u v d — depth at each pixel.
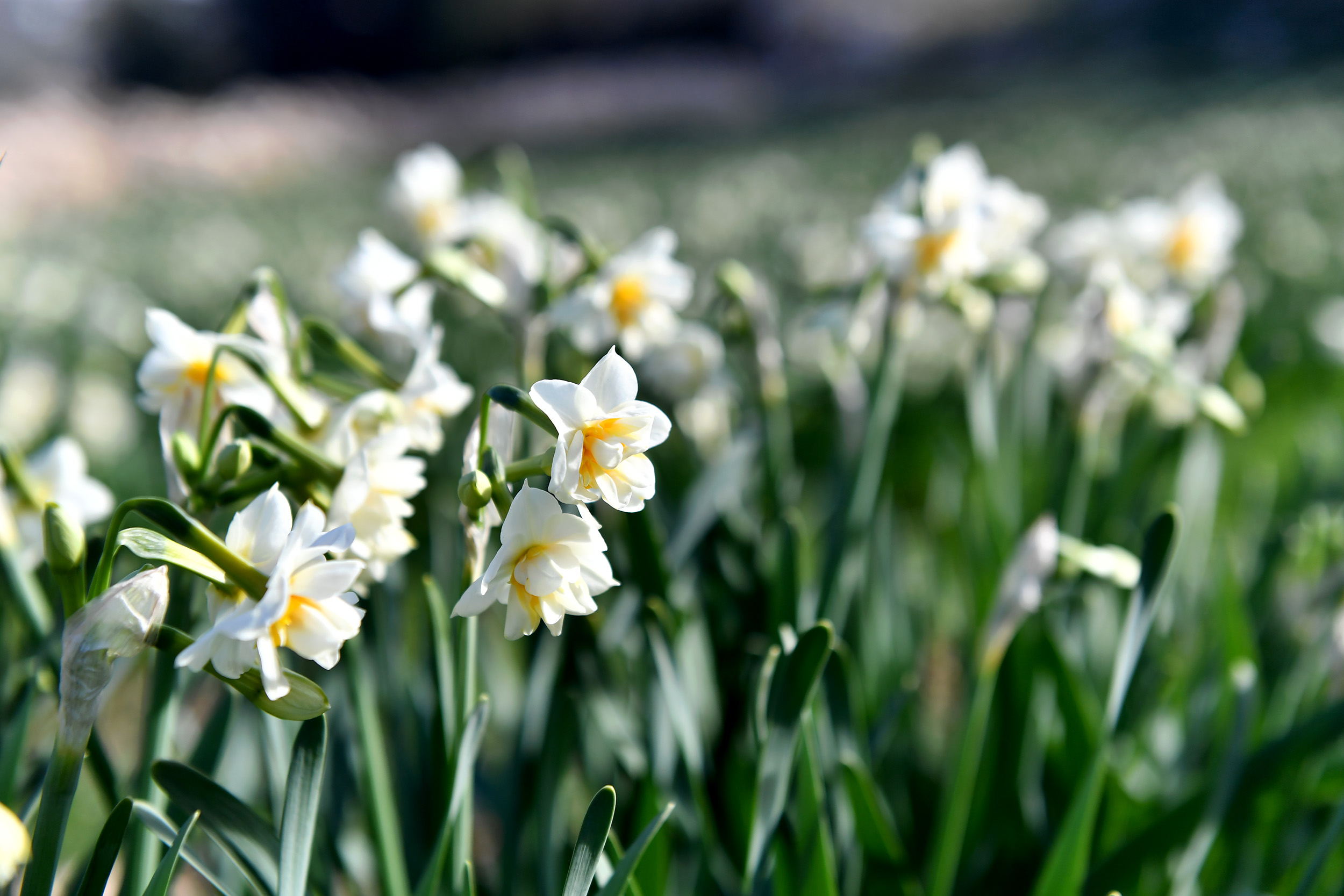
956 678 1.06
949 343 1.30
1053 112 7.13
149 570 0.57
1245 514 1.18
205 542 0.57
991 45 13.44
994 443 0.90
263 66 14.95
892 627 0.88
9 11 13.12
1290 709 0.82
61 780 0.57
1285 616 0.84
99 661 0.56
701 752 0.77
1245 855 0.77
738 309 0.80
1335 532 0.84
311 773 0.61
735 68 14.91
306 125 9.47
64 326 1.75
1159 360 0.79
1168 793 0.79
